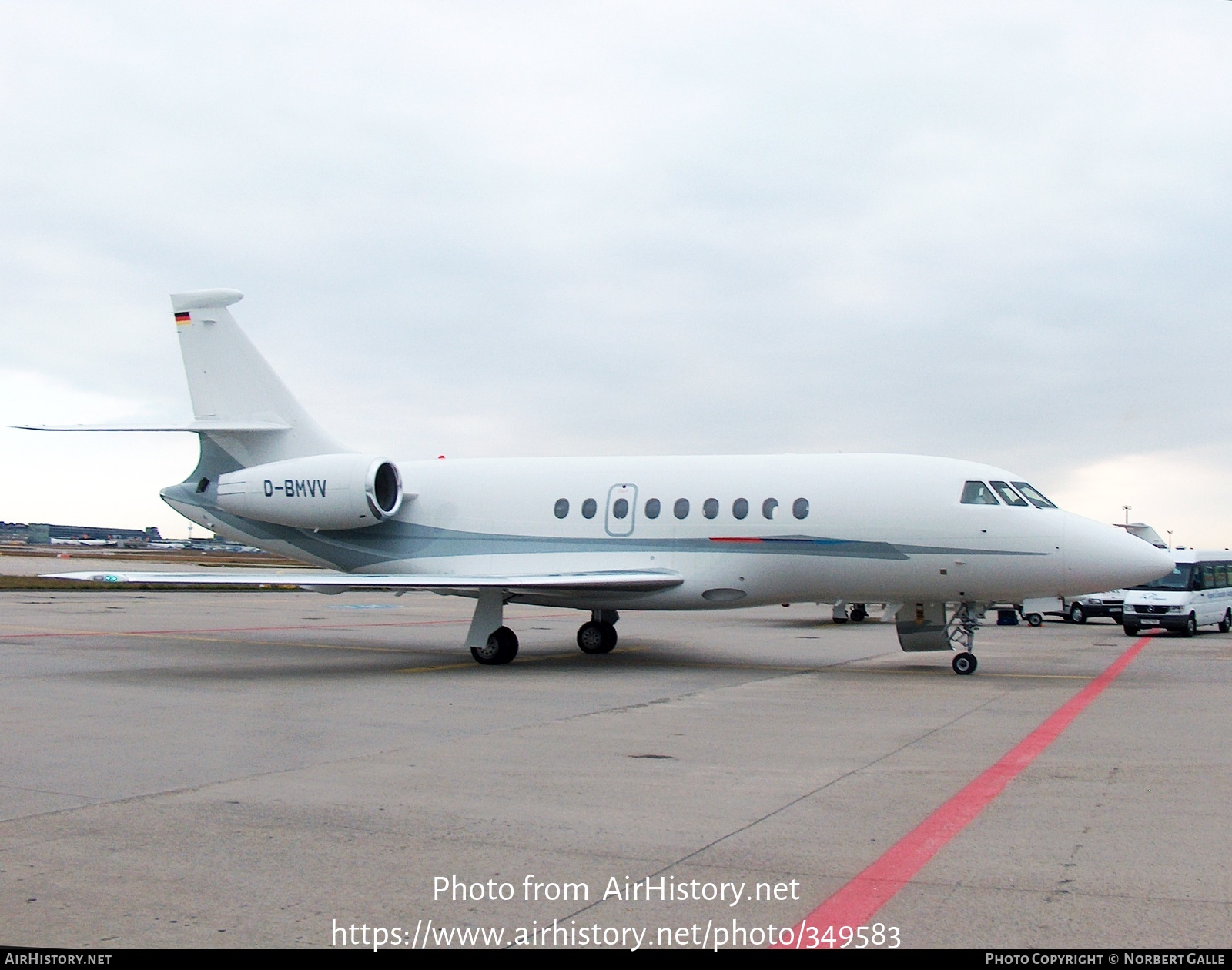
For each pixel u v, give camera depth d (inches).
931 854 264.4
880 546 698.2
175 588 2196.1
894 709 519.2
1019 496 682.2
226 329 887.1
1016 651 913.5
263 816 302.8
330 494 817.5
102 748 413.1
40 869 252.7
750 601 746.2
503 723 475.5
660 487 771.4
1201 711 510.3
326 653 832.9
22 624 1119.6
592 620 840.3
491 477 840.3
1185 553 1279.5
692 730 455.2
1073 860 258.8
